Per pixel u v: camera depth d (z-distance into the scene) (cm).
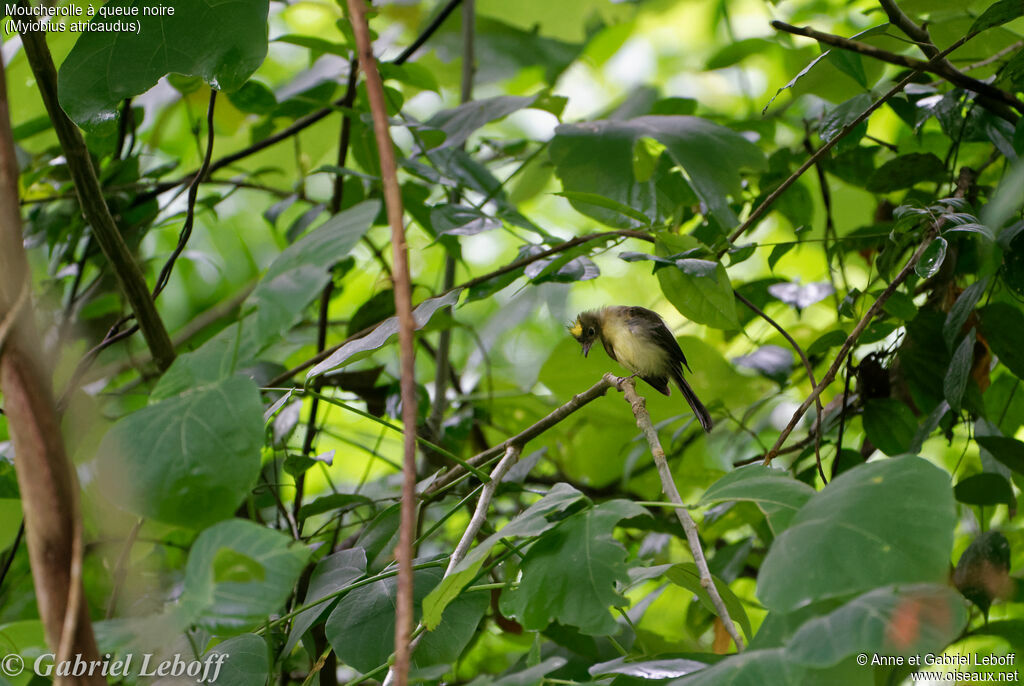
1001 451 681
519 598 441
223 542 375
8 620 824
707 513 775
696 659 447
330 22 1323
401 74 805
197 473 394
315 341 1034
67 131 649
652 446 548
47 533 358
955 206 661
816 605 384
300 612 557
